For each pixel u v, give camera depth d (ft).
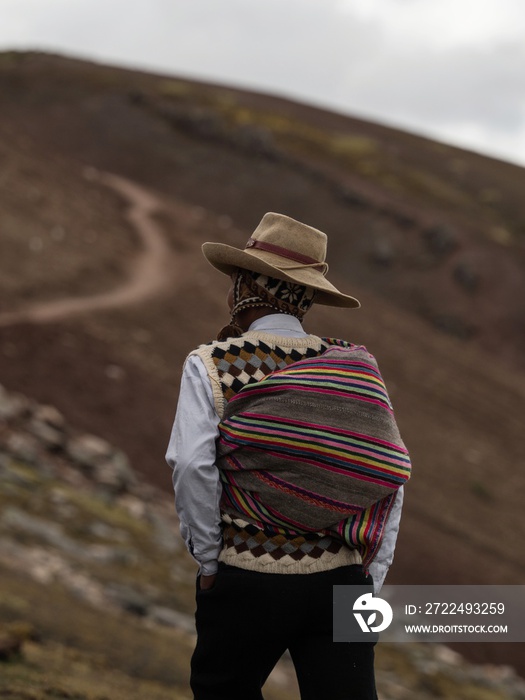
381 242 318.04
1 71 425.28
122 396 119.24
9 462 66.54
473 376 220.23
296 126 437.99
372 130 504.43
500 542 122.83
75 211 226.17
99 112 393.50
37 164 259.19
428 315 288.10
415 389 190.80
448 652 67.56
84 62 477.36
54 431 82.79
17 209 202.90
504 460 167.32
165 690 22.20
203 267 215.51
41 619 25.46
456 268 306.35
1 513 47.91
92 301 161.89
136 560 52.08
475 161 486.38
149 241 231.91
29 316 138.41
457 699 51.93
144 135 379.35
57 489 63.98
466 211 381.81
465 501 136.05
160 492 94.53
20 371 112.16
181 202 326.85
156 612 39.24
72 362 122.31
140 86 428.15
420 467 142.92
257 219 341.00
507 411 201.87
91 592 37.29
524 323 288.71
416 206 355.77
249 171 363.56
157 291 180.55
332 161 393.91
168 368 139.23
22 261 169.17
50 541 46.73
